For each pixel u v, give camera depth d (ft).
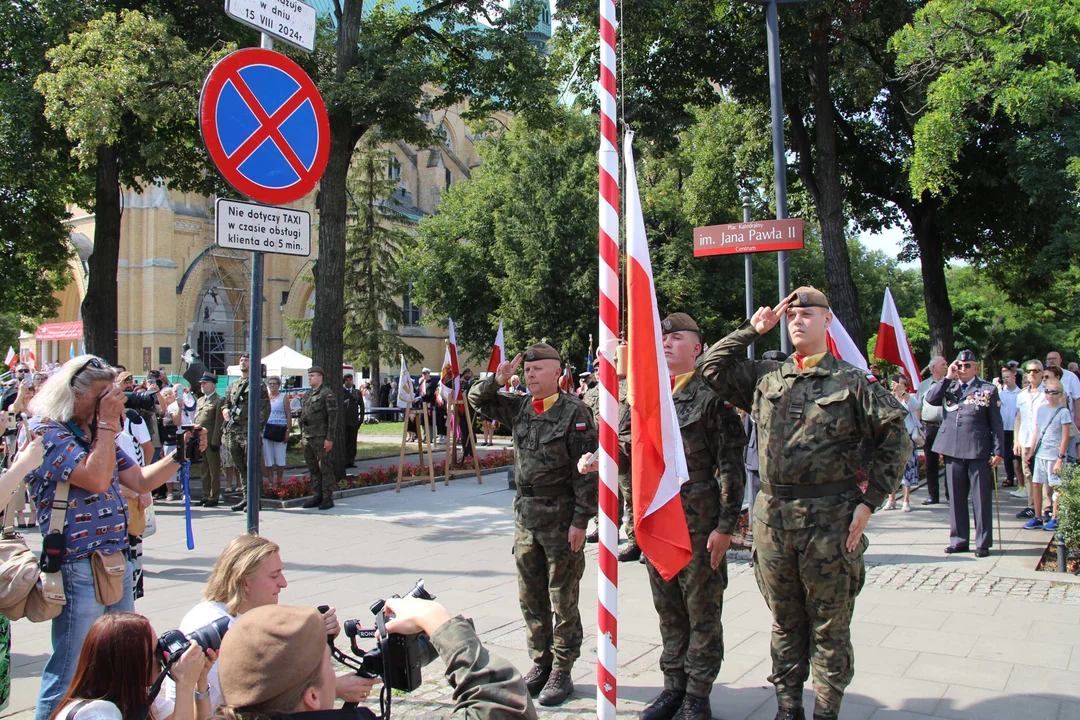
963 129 48.91
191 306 133.69
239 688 6.28
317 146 15.03
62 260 70.23
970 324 136.67
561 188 97.45
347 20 47.98
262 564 10.25
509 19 52.95
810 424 12.71
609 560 10.33
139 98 42.42
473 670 6.83
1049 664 16.67
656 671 16.72
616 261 10.64
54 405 12.30
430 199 164.96
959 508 27.96
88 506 12.42
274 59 14.29
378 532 33.42
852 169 68.95
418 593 7.94
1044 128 50.62
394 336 114.11
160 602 22.53
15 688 16.39
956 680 15.85
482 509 39.24
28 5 54.13
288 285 148.46
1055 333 147.13
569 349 96.63
